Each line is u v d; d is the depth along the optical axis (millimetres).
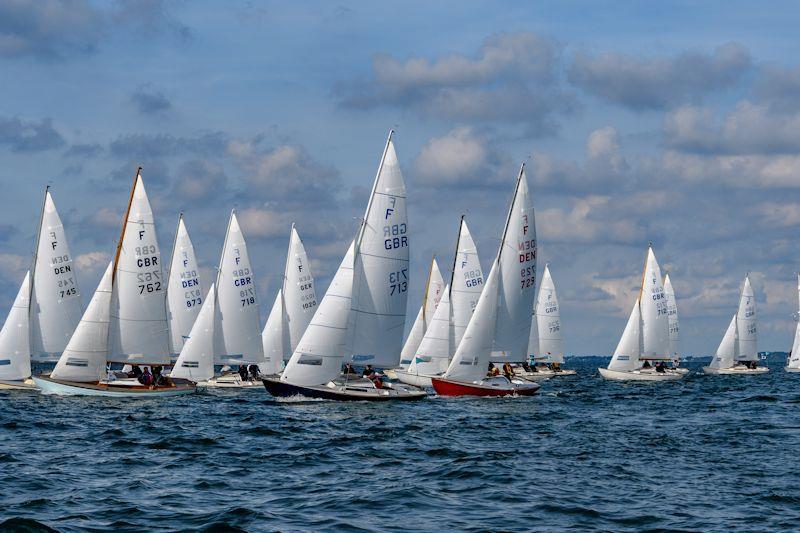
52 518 27141
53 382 69062
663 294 121312
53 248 75312
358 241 63688
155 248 71625
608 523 27812
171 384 73875
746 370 154125
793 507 30078
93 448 42219
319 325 62938
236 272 92875
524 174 73000
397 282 64125
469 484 33688
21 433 47562
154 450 41781
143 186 71312
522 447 43969
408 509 29391
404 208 64188
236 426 51531
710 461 39719
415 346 102125
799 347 167875
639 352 120750
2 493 30734
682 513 29094
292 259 97250
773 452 42594
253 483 33656
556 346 138125
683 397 84625
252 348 93438
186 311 92125
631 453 42031
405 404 64312
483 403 68000
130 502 29719
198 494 31375
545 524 27594
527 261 73312
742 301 154625
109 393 69750
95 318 69750
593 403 74312
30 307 74688
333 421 53969
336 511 28984
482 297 71688
